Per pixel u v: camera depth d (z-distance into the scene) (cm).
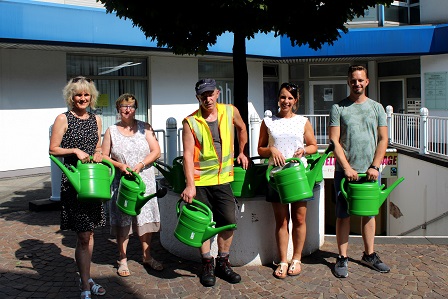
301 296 411
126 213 425
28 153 1142
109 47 1130
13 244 554
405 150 1150
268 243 483
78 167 386
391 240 555
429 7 1461
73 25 1059
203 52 546
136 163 450
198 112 432
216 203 436
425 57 1420
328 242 554
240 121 451
